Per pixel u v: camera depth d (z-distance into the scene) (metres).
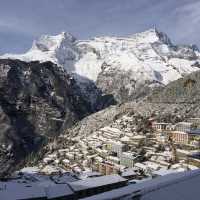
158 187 51.41
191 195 47.91
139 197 47.94
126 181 160.62
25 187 146.25
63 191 142.25
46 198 134.88
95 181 156.38
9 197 128.50
